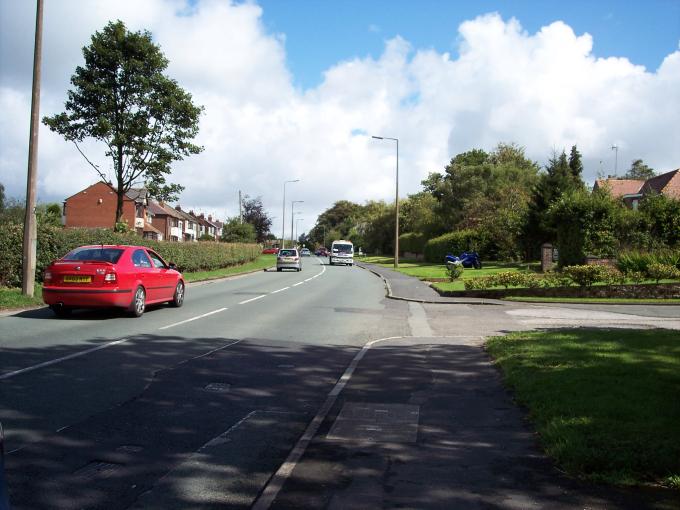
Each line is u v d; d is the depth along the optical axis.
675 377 7.05
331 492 4.29
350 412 6.47
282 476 4.60
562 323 14.65
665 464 4.48
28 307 15.30
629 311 17.61
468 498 4.15
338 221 167.38
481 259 52.09
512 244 45.31
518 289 21.92
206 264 37.53
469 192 59.97
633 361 8.02
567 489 4.27
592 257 27.98
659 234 29.41
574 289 21.66
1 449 2.95
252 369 8.72
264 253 102.31
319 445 5.36
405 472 4.67
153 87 27.92
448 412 6.44
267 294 22.72
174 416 6.25
